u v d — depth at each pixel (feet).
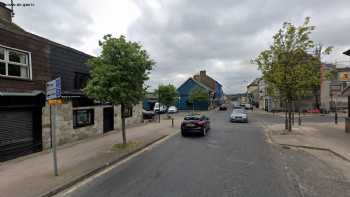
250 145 43.34
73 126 46.29
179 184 22.91
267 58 57.67
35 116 37.65
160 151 38.52
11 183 22.80
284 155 35.09
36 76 38.63
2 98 31.78
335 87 80.59
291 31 54.54
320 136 50.52
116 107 63.41
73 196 20.57
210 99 199.00
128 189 21.83
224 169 27.94
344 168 28.14
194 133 59.47
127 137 50.85
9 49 34.45
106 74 35.91
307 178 24.48
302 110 137.90
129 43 39.01
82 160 31.22
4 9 47.01
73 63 50.83
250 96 305.53
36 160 31.55
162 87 99.96
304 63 54.65
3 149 31.71
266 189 21.43
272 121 93.20
